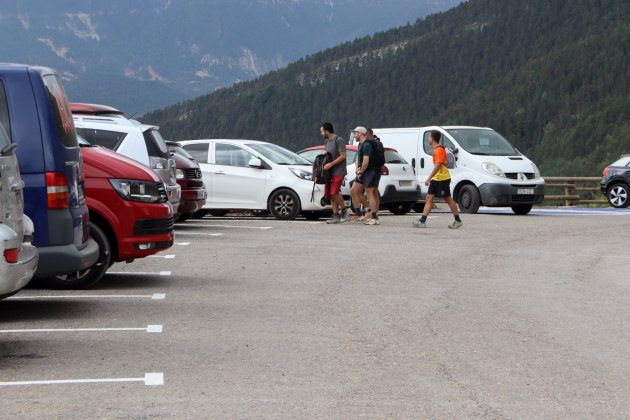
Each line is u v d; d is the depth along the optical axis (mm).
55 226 10750
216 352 8719
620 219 26500
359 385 7457
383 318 10586
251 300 11844
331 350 8828
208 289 12781
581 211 32062
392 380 7629
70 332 9680
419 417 6520
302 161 25875
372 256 16797
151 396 7094
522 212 29438
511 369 8039
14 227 8578
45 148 10719
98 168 12977
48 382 7527
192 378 7691
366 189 23641
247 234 20719
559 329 9953
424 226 23000
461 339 9375
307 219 25781
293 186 24672
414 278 13984
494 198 28234
